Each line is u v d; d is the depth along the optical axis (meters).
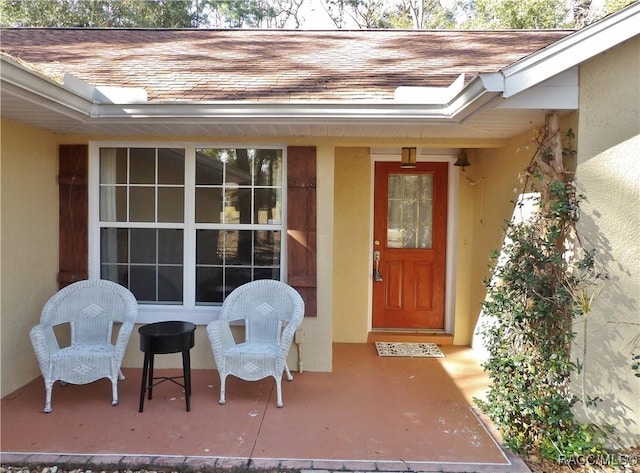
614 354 3.18
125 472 2.79
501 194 4.54
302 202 4.38
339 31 7.16
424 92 3.54
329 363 4.52
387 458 2.93
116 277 4.60
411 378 4.38
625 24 2.84
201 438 3.16
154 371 4.46
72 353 3.64
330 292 4.46
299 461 2.88
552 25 15.12
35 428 3.27
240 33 7.00
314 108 3.54
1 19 15.74
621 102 3.10
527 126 3.78
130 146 4.49
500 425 3.27
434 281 5.78
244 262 4.57
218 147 4.48
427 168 5.67
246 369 3.70
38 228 4.18
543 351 3.24
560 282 3.20
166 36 6.77
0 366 3.76
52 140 4.35
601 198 3.15
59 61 5.12
